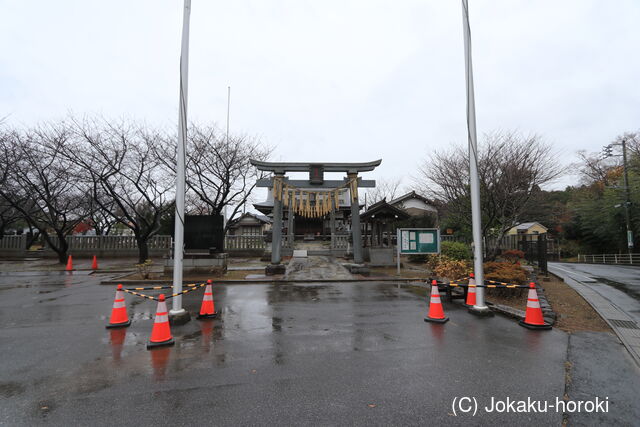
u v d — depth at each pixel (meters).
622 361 4.20
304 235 30.80
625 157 25.89
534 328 5.59
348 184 13.88
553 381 3.63
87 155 16.08
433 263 11.83
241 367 4.01
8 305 7.66
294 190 14.56
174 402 3.16
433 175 16.00
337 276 12.12
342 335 5.32
